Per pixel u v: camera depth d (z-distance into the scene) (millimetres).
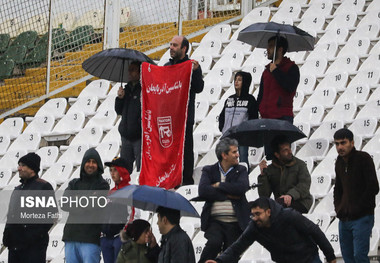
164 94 50312
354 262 40281
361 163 39500
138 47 71562
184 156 50406
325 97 57938
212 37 69750
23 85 71562
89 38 72438
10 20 72375
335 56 63062
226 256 35219
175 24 71438
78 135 62750
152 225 51219
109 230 42094
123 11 72375
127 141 51656
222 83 63250
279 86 47969
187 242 37125
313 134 54438
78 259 41812
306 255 34844
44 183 44031
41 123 65875
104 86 67625
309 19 68188
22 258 43438
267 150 47812
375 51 61500
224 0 72125
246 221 39469
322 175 49688
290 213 34719
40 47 73500
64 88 69938
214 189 39625
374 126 52938
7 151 64812
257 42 50594
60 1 71188
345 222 39875
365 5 68875
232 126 47531
